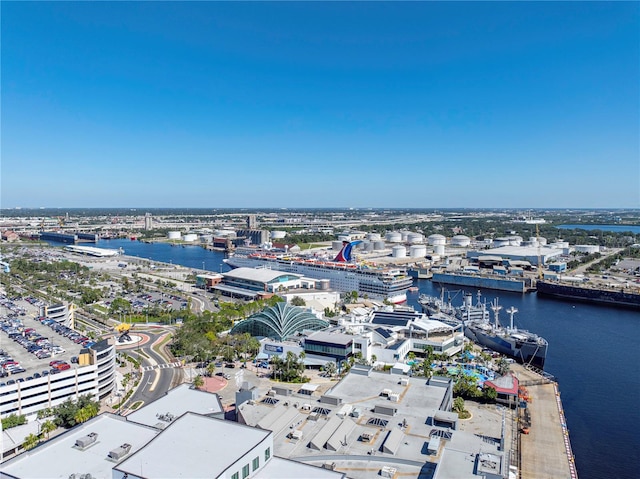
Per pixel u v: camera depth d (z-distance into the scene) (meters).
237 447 113.69
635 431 191.25
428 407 165.75
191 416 130.00
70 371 197.12
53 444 127.06
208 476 101.38
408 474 125.94
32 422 177.50
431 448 135.25
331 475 113.12
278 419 153.50
